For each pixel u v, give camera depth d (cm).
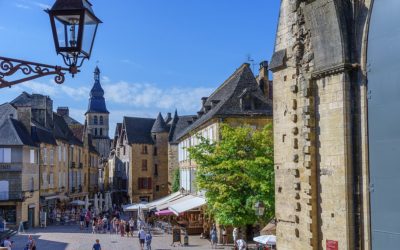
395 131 1090
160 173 8344
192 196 4719
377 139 1147
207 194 2895
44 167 5612
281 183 1542
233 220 2730
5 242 2930
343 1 1216
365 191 1179
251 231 3509
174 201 4844
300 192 1421
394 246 1097
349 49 1208
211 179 2862
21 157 4856
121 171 9175
